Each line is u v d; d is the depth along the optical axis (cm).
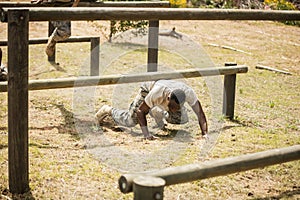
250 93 857
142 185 288
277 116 727
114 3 739
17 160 420
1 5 678
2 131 589
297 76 1020
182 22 1530
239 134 624
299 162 531
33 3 696
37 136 575
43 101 730
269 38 1434
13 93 410
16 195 421
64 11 425
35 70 912
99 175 471
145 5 761
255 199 439
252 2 1712
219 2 1742
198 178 341
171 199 429
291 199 443
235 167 362
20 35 402
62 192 432
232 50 1230
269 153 385
